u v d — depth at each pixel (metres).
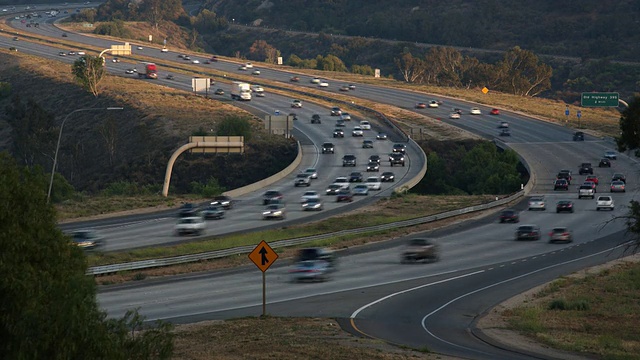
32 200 46.47
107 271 111.62
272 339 70.50
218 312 88.94
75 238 131.12
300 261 111.19
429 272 116.88
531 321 84.25
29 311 41.41
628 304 97.00
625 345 73.69
